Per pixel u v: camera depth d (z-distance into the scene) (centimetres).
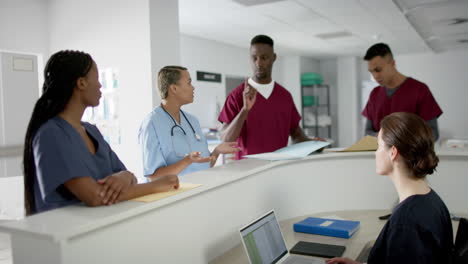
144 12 343
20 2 384
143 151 181
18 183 258
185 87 186
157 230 107
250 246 116
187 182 126
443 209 107
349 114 883
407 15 493
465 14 490
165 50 355
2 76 358
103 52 372
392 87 246
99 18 372
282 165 180
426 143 104
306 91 912
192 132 199
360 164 200
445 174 195
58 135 105
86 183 100
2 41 370
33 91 382
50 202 106
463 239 106
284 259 132
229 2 409
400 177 110
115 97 366
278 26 529
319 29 555
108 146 134
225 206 140
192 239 122
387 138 110
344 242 149
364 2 420
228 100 237
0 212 249
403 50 777
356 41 662
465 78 796
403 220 101
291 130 253
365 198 201
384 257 106
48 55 409
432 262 98
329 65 925
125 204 99
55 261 79
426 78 832
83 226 82
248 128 230
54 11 402
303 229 163
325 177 198
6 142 359
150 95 344
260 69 227
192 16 464
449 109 816
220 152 181
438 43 706
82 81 113
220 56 646
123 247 95
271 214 137
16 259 84
